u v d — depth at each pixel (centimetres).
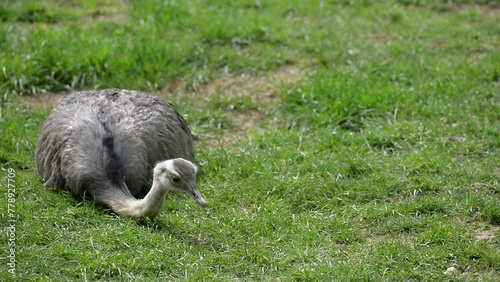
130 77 3888
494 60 4091
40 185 2938
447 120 3525
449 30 4519
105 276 2452
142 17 4450
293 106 3678
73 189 2834
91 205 2788
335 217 2816
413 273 2506
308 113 3622
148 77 3900
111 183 2808
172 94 3819
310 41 4322
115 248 2575
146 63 3950
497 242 2702
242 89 3894
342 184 3030
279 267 2536
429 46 4334
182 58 4059
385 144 3356
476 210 2878
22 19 4472
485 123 3488
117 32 4275
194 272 2469
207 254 2578
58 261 2502
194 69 3981
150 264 2492
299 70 4069
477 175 3091
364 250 2636
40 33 4106
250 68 4047
